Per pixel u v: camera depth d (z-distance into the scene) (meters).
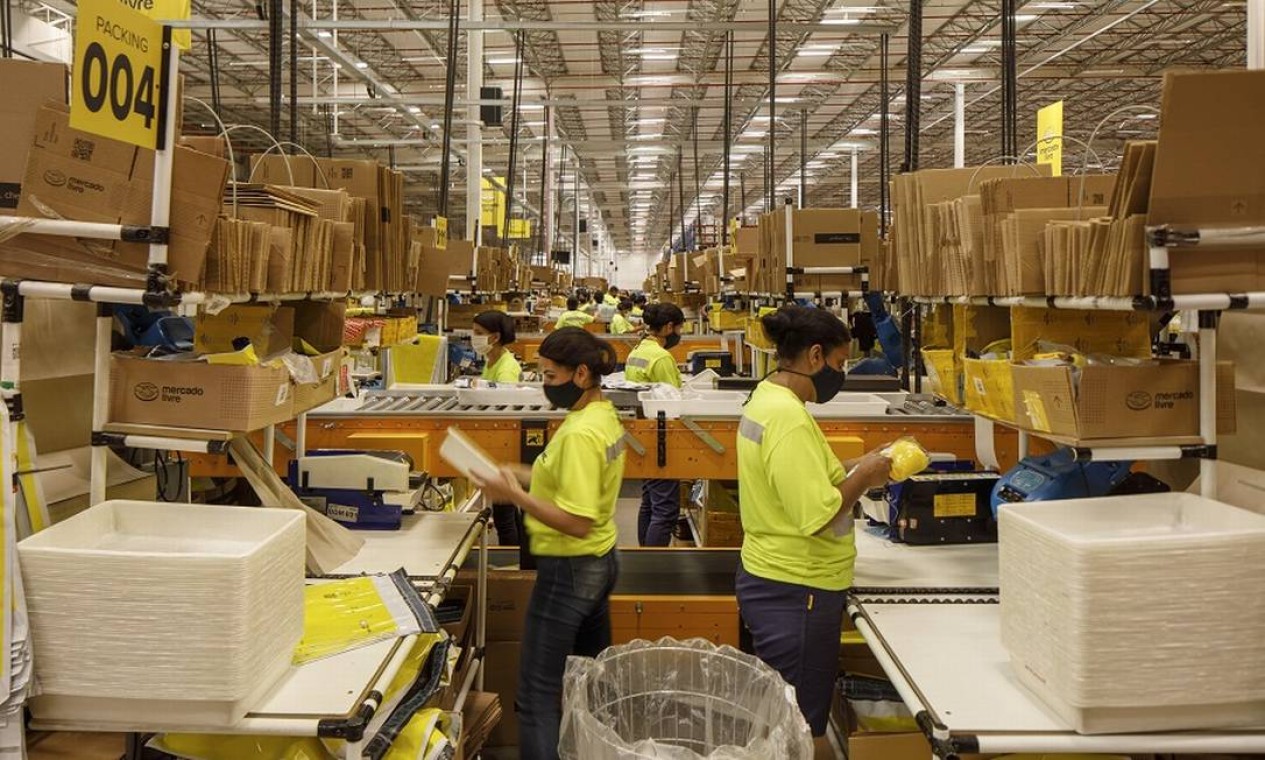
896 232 3.17
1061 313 2.28
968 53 10.49
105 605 1.45
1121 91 12.33
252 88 11.70
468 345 6.82
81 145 1.68
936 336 3.21
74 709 1.48
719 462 3.40
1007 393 2.21
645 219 29.94
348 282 2.65
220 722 1.48
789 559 2.10
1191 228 1.60
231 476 2.99
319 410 3.49
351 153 15.52
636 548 3.66
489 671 3.12
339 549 2.38
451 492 4.37
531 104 10.44
